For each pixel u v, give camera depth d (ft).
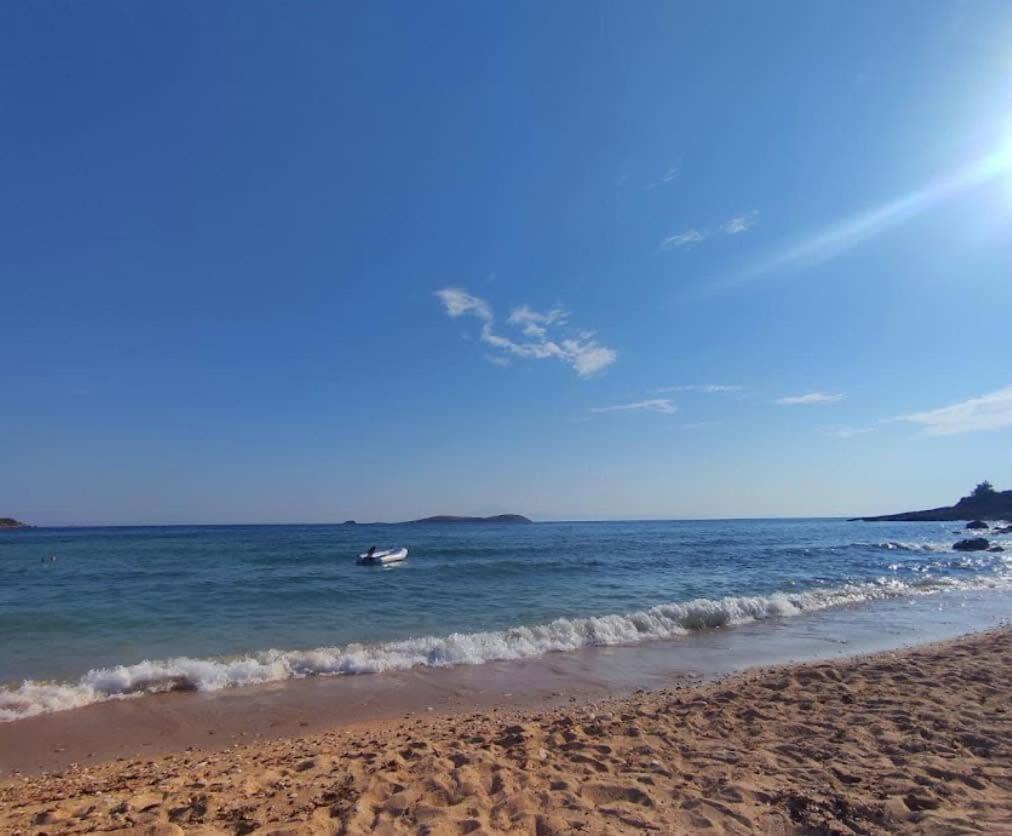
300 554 131.75
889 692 25.18
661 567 97.09
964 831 12.62
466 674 33.17
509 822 13.65
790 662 35.94
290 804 15.07
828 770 16.61
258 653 37.17
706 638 43.06
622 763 17.69
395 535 249.75
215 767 19.44
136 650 38.83
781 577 82.33
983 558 116.78
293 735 23.98
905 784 15.34
